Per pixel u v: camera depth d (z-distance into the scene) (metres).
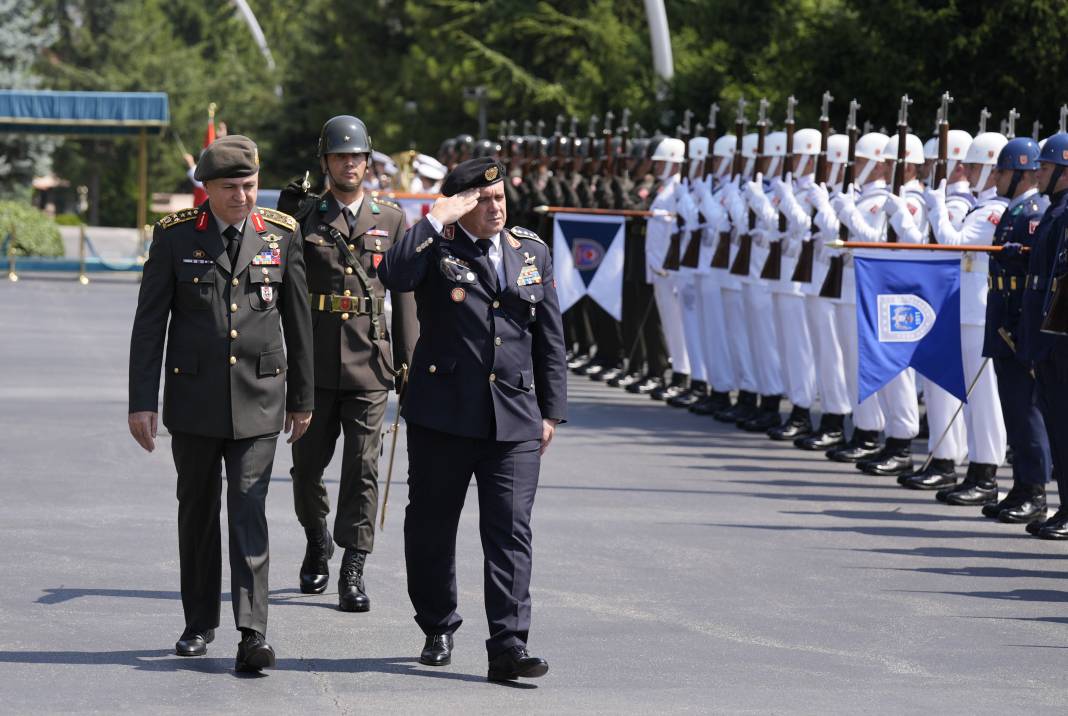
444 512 16.92
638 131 55.50
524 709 15.36
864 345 28.89
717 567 22.38
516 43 110.38
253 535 16.72
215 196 16.88
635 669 16.95
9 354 49.84
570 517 25.94
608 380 46.97
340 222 20.28
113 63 181.62
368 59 134.12
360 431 19.94
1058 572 22.69
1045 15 45.62
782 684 16.47
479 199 16.78
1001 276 26.42
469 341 16.62
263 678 16.38
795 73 50.59
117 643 17.58
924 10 47.41
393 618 19.23
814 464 32.50
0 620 18.39
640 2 102.44
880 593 21.05
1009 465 33.81
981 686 16.62
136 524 24.34
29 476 28.47
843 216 31.25
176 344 16.97
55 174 184.62
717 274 39.53
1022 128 47.28
